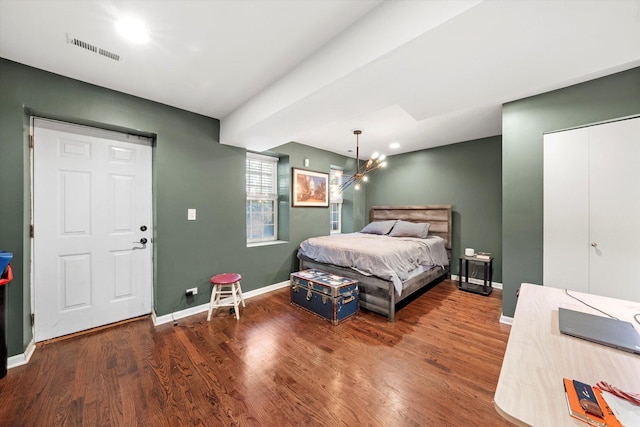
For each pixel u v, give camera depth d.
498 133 3.74
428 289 3.76
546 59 1.52
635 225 1.87
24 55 1.83
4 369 1.76
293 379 1.75
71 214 2.32
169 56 1.86
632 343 0.83
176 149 2.75
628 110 1.91
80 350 2.09
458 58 1.49
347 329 2.49
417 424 1.39
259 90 2.38
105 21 1.50
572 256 2.13
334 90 1.83
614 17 1.17
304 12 1.46
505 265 2.53
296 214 4.07
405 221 4.74
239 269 3.33
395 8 1.37
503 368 0.73
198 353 2.06
